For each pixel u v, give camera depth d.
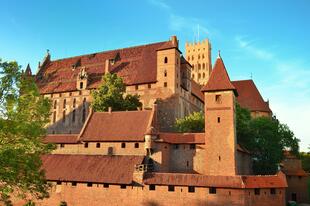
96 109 84.25
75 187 60.97
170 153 69.62
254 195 54.12
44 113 34.59
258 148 85.25
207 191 54.34
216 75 69.94
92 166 63.34
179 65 95.38
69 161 66.12
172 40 93.81
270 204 55.16
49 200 61.72
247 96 120.25
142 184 57.34
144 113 74.62
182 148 69.06
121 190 58.34
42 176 35.59
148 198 56.75
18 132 31.45
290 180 84.69
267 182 55.91
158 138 67.94
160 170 65.44
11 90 33.25
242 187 52.66
